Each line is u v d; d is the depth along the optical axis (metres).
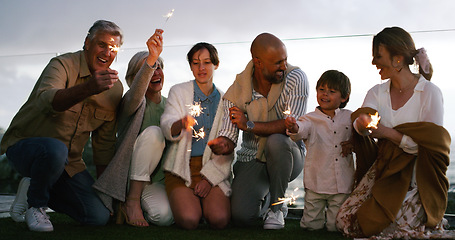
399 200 2.44
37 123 2.68
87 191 2.77
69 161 2.78
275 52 2.76
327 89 2.79
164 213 2.78
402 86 2.66
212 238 2.40
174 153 2.85
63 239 2.32
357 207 2.55
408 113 2.62
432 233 2.45
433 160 2.48
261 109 2.89
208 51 2.97
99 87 2.37
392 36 2.63
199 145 2.91
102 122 2.86
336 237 2.50
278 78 2.84
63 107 2.50
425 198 2.45
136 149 2.82
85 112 2.76
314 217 2.78
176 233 2.53
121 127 2.90
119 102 2.91
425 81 2.62
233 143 2.86
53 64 2.70
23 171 2.58
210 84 3.04
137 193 2.82
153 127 2.89
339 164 2.75
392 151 2.57
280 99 2.89
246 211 2.75
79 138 2.79
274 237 2.45
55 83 2.63
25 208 2.90
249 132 2.93
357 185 2.69
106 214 2.77
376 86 2.78
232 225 2.88
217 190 2.79
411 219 2.44
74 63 2.76
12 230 2.59
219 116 2.95
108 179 2.75
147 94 3.19
